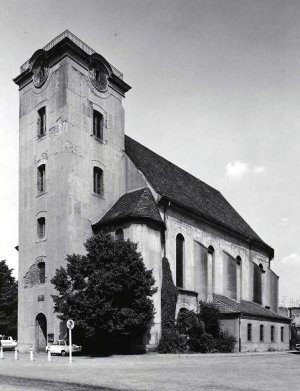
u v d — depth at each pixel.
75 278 29.17
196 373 19.42
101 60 40.09
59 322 33.16
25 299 36.25
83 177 36.75
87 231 36.25
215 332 38.56
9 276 61.53
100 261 29.42
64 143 35.97
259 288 55.56
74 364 23.78
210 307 39.28
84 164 37.06
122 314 28.66
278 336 49.12
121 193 40.44
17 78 41.34
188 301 39.75
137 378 17.50
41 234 36.91
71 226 34.84
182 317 37.12
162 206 38.94
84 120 37.84
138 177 40.19
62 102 36.84
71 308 28.41
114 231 35.88
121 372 19.77
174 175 50.09
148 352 32.72
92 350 32.47
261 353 38.81
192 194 49.72
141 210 35.59
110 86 41.38
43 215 36.53
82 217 35.97
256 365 24.06
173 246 39.66
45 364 23.92
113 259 29.41
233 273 47.75
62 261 34.03
